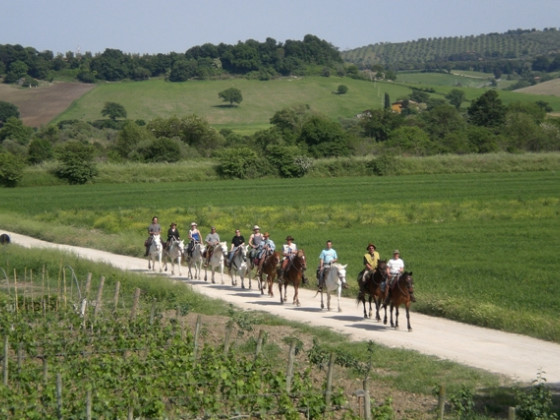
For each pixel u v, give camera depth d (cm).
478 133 14838
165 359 2041
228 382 1806
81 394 1823
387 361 2356
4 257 4328
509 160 12825
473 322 2973
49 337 2436
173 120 15962
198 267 4359
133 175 11988
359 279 3081
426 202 7800
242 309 3284
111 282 3741
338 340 2650
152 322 2605
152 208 7925
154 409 1702
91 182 11725
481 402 1947
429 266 4169
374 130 17900
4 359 1986
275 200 8600
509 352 2483
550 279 3719
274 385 1812
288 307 3362
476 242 5175
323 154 14238
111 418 1688
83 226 6875
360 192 9381
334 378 2197
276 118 18525
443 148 14475
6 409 1712
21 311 2877
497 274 3878
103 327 2495
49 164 12131
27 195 9812
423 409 1908
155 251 4538
